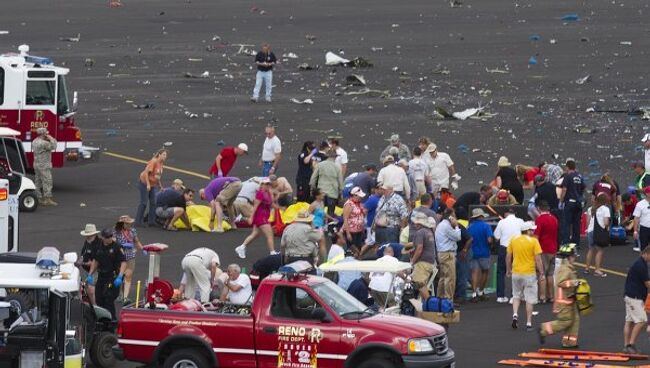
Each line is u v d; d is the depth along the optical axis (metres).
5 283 59.03
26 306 59.25
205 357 64.12
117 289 75.69
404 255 82.19
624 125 163.75
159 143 149.88
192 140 151.50
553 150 147.12
